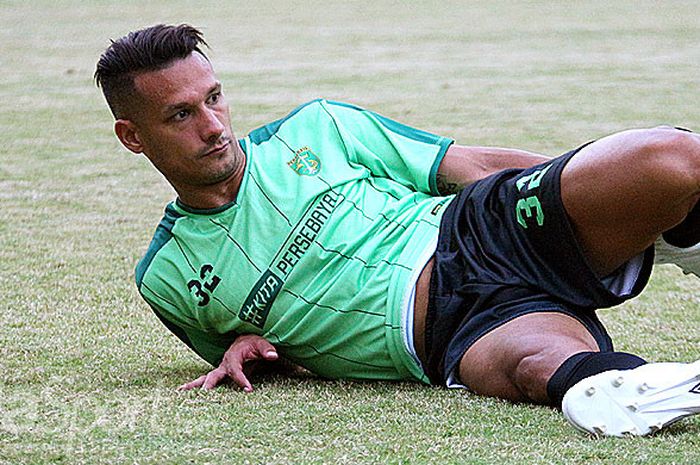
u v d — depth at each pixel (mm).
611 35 41125
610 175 7621
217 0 59812
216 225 8617
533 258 8156
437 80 31281
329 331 8555
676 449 6445
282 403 7965
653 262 8281
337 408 7762
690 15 47188
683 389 6645
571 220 7898
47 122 25906
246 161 8781
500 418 7289
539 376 7418
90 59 37656
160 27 8375
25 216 16516
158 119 8258
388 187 9070
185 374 9086
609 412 6676
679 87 28797
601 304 8070
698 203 7918
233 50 39375
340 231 8586
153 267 8852
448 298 8273
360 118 9258
